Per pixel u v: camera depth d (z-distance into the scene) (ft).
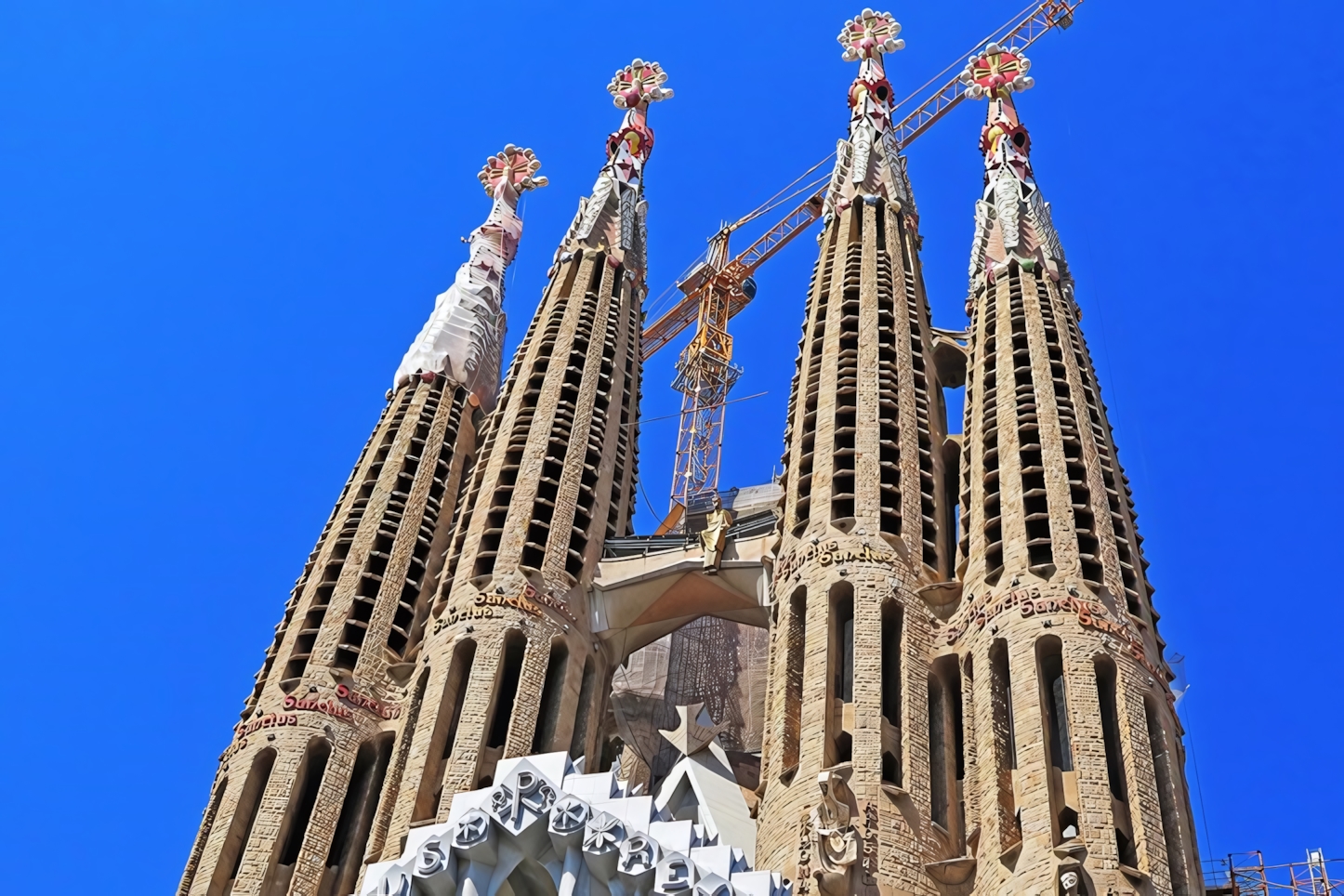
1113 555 215.10
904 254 289.94
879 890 187.93
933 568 231.50
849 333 266.98
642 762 265.54
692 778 225.56
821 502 237.45
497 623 236.22
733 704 287.69
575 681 237.45
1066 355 245.86
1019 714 197.98
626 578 248.73
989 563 219.82
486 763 221.25
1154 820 185.98
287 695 232.32
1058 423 232.73
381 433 280.92
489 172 341.41
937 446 254.27
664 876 159.43
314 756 229.04
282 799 220.43
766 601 244.01
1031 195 280.92
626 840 163.73
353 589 248.52
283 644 244.01
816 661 216.74
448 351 294.66
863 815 194.90
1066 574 209.87
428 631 241.35
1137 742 192.44
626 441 281.74
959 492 250.16
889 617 222.28
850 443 249.55
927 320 285.64
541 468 260.62
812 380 264.52
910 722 207.51
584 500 261.85
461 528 257.55
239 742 229.25
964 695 210.79
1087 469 226.17
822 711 210.18
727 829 219.20
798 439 253.03
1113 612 206.80
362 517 261.44
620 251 313.12
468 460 284.00
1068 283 266.98
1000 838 188.75
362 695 235.40
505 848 167.73
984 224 276.21
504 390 285.43
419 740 222.28
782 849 198.39
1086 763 189.26
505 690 234.58
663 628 254.06
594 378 280.92
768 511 261.65
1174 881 183.73
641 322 309.63
